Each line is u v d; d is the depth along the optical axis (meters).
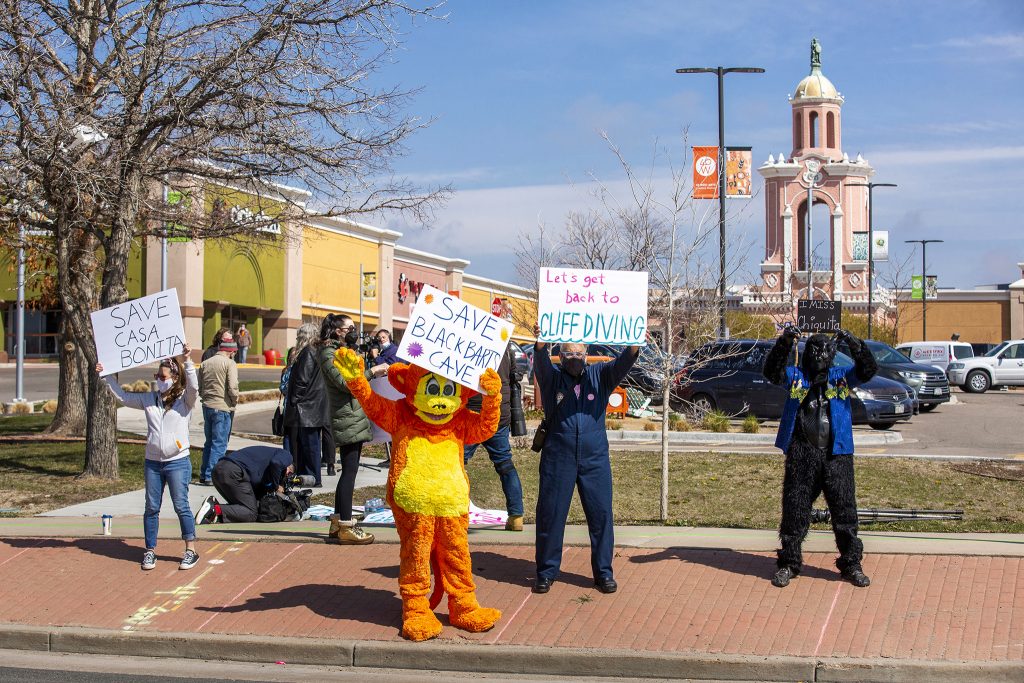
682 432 18.58
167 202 15.42
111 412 13.91
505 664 6.98
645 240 19.88
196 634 7.51
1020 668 6.47
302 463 13.09
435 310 7.16
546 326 7.99
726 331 23.67
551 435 7.98
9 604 8.27
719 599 7.69
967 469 13.35
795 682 6.63
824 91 69.94
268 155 13.86
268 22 13.02
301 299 49.84
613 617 7.48
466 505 7.36
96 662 7.38
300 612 7.87
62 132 12.78
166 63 13.14
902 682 6.54
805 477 7.91
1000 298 77.12
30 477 14.00
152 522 8.96
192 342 41.34
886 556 8.43
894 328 56.59
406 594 7.31
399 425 7.40
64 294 13.76
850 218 67.69
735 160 26.11
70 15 13.58
